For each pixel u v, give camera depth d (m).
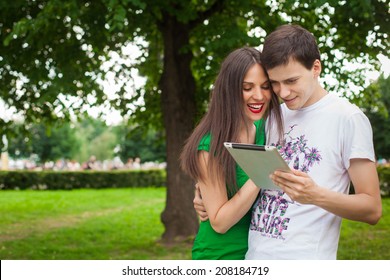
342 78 7.95
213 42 6.98
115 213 13.83
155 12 7.86
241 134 2.44
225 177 2.37
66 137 40.25
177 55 8.86
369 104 10.41
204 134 2.42
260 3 8.12
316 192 2.14
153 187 25.28
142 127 11.35
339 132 2.32
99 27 7.54
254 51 2.39
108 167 35.88
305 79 2.27
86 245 9.15
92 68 9.28
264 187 2.30
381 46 7.30
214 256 2.48
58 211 14.21
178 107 8.89
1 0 7.10
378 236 9.64
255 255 2.42
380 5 6.73
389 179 17.25
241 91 2.34
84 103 9.95
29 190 23.00
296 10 8.10
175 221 9.09
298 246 2.33
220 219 2.36
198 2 8.38
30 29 7.12
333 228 2.37
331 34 7.96
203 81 8.88
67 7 6.87
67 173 23.80
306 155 2.39
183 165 2.46
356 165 2.28
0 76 9.31
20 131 10.52
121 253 8.39
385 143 22.12
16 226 11.41
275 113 2.45
